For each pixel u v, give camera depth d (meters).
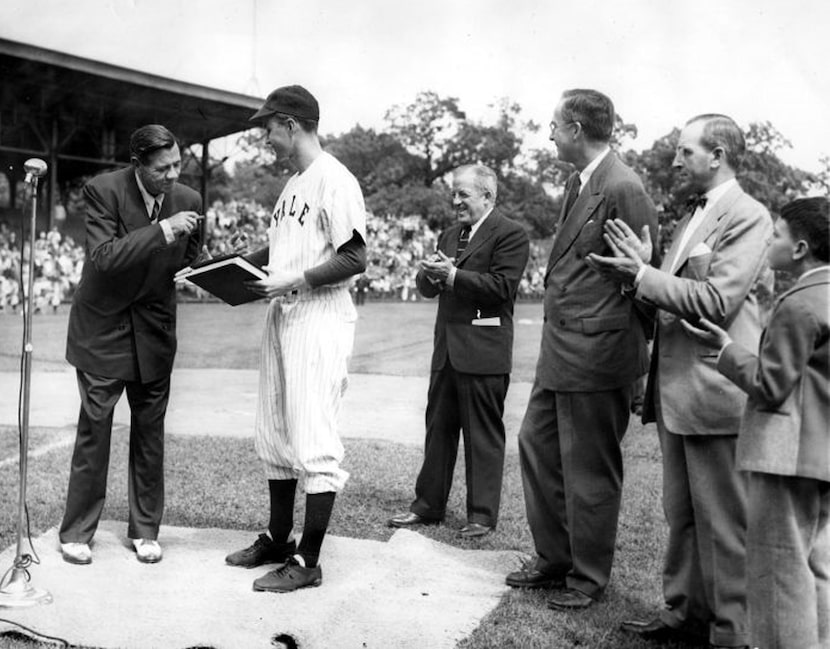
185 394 8.34
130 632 2.95
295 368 3.44
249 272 3.28
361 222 3.44
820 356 2.43
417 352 11.09
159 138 3.56
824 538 2.56
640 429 6.91
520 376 9.59
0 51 13.02
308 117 3.51
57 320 13.91
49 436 6.36
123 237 3.48
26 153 16.83
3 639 2.92
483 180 4.37
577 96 3.28
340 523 4.44
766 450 2.45
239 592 3.33
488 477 4.30
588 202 3.26
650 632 3.03
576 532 3.32
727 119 2.93
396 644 2.91
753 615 2.55
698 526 2.88
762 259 2.84
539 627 3.09
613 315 3.22
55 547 3.82
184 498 4.79
